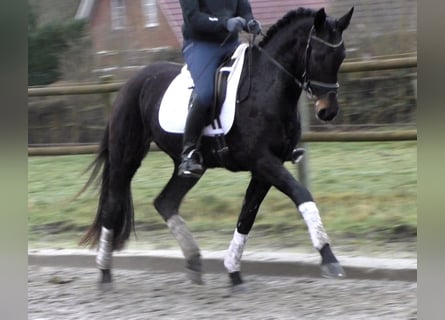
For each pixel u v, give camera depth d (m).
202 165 8.71
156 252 10.23
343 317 7.39
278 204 11.70
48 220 12.63
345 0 17.77
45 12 25.61
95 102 16.00
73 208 13.05
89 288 9.25
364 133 10.48
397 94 13.98
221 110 8.31
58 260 10.61
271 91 8.07
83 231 12.13
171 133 8.79
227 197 12.24
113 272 10.06
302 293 8.47
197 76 8.43
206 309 7.97
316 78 7.85
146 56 19.30
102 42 19.77
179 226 9.02
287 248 10.15
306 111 10.82
